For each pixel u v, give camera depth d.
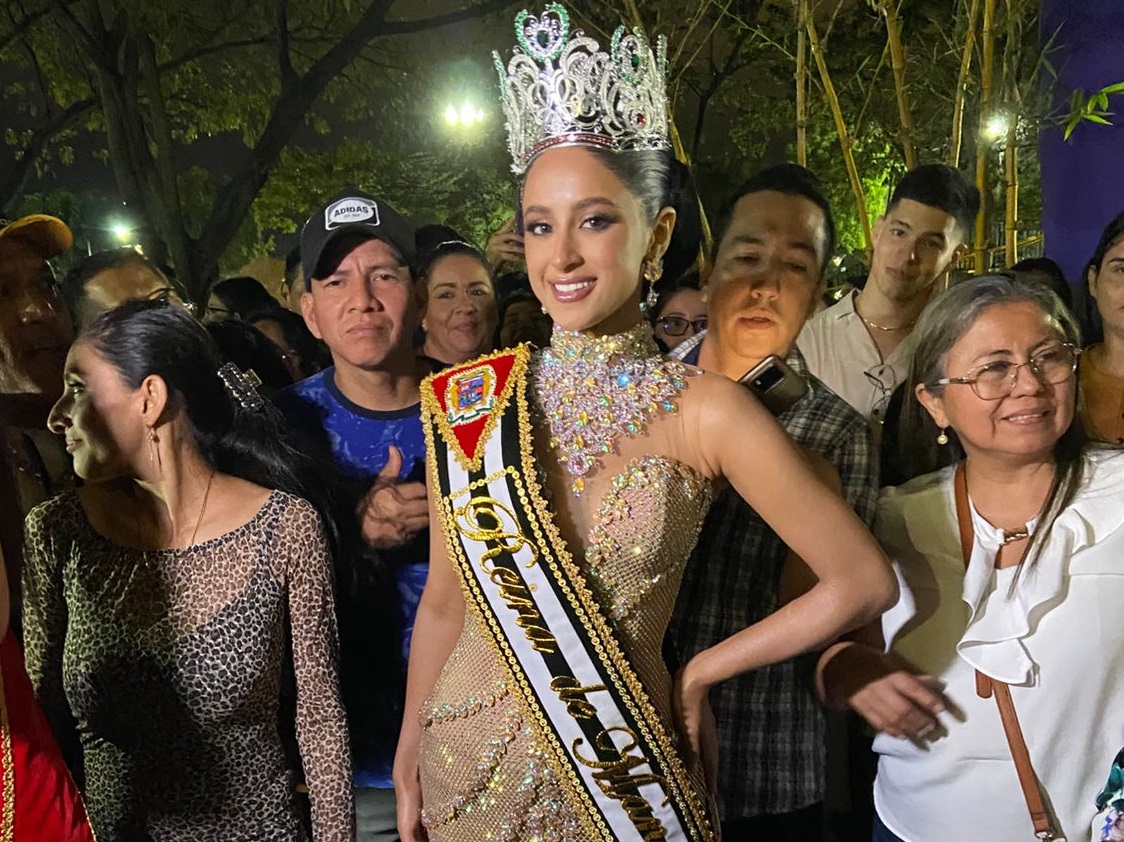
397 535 1.60
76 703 1.31
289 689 1.47
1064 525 1.18
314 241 1.62
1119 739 1.19
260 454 1.45
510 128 1.15
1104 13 1.83
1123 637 1.17
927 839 1.28
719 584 1.40
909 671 1.26
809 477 1.06
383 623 1.61
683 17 2.81
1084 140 1.88
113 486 1.32
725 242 1.58
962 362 1.20
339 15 5.15
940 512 1.26
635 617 1.10
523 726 1.14
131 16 4.25
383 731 1.63
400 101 5.44
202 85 5.39
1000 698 1.20
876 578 1.04
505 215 5.28
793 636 1.06
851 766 1.72
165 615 1.29
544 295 1.11
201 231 5.02
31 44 5.15
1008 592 1.19
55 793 1.09
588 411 1.09
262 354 2.24
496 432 1.11
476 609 1.13
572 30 1.05
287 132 4.56
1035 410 1.16
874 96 2.95
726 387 1.09
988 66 1.98
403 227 1.65
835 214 3.46
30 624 1.34
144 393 1.28
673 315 2.05
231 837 1.34
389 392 1.66
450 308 2.23
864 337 1.89
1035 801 1.19
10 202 5.12
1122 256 1.64
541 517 1.07
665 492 1.06
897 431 1.51
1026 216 2.92
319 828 1.34
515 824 1.15
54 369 1.67
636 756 1.11
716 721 1.43
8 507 1.31
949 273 1.87
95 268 1.88
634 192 1.07
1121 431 1.66
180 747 1.31
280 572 1.33
